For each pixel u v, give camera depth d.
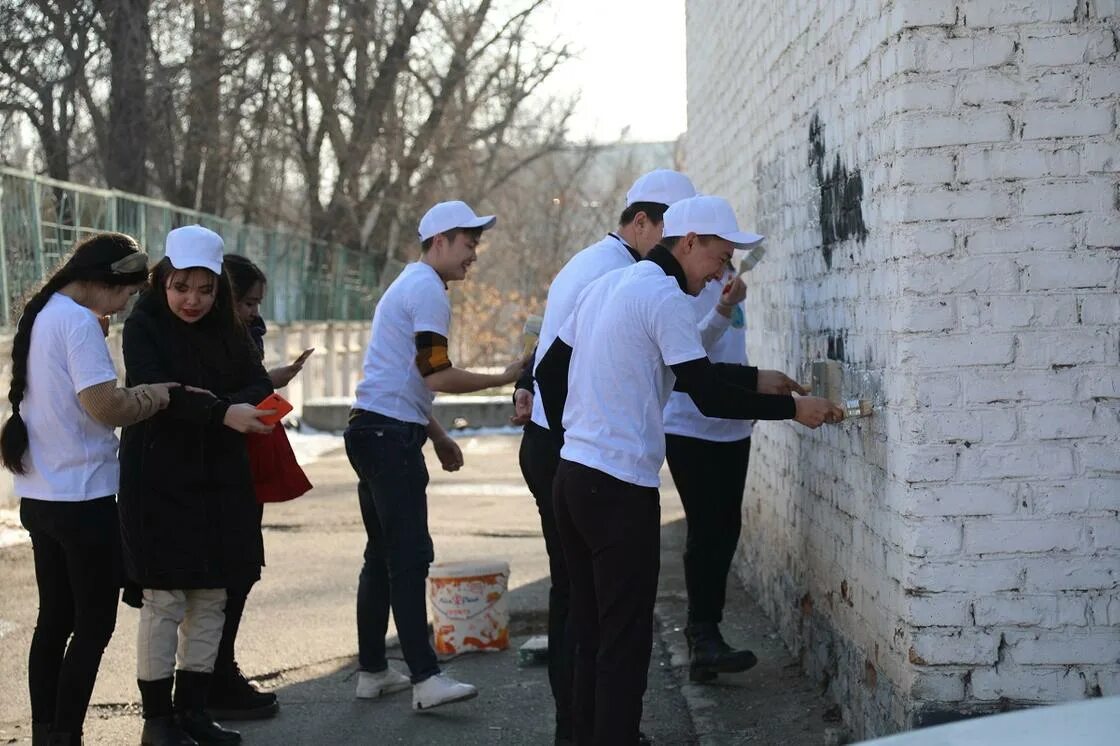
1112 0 4.21
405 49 26.27
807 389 4.82
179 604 5.09
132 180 20.30
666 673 6.36
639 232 5.05
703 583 5.96
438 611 6.85
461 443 18.59
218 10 21.81
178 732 5.08
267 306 21.69
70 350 4.63
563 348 4.73
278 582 8.73
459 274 5.91
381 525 5.77
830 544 5.55
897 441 4.44
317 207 26.83
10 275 11.82
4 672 6.48
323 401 20.53
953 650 4.31
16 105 18.97
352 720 5.76
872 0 4.67
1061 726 2.42
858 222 4.95
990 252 4.28
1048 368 4.27
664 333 4.23
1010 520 4.29
